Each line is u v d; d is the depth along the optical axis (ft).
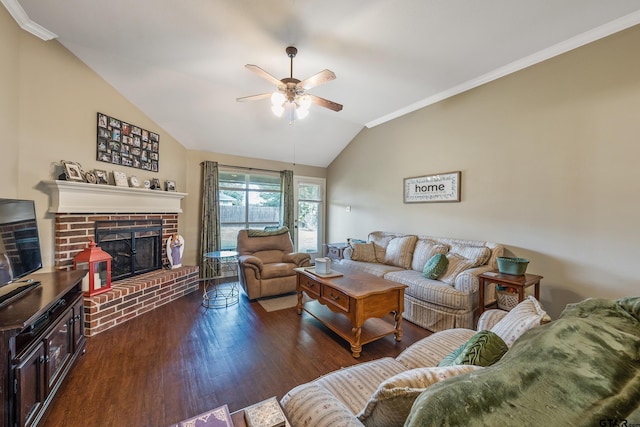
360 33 7.99
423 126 13.21
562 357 2.24
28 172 8.03
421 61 9.50
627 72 7.45
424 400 2.10
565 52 8.54
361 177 17.17
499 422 1.84
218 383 6.26
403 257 12.42
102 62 9.72
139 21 7.59
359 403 3.76
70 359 6.40
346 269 10.46
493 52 8.97
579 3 6.77
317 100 9.03
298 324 9.50
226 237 16.56
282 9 7.02
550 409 1.86
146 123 12.42
